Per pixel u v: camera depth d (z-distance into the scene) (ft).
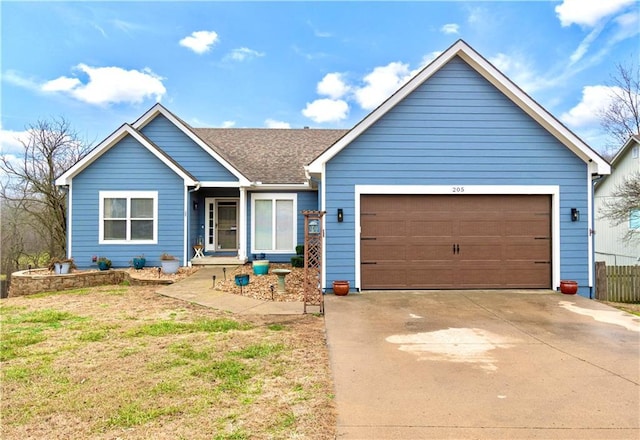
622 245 54.39
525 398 12.29
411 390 12.85
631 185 45.78
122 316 23.02
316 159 28.81
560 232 29.50
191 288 30.35
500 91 29.50
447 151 29.50
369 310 23.76
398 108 29.45
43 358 15.80
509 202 29.76
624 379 13.76
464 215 29.68
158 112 42.57
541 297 27.20
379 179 29.32
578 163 29.55
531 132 29.60
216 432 10.18
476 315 22.59
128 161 39.45
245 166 46.21
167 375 14.01
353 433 10.25
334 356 16.02
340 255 29.09
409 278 29.50
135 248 39.52
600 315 22.59
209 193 46.26
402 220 29.53
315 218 26.22
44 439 9.96
